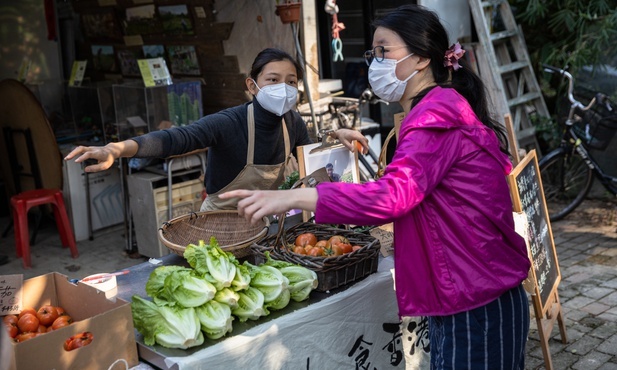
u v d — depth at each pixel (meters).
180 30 5.75
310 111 4.86
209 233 3.00
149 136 2.71
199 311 2.19
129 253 5.74
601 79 6.42
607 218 5.94
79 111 6.29
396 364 2.80
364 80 6.94
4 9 6.73
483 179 2.05
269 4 5.01
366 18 6.73
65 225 5.66
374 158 5.11
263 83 3.03
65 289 2.48
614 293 4.46
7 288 2.39
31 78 6.97
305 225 2.91
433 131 2.01
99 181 6.14
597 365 3.59
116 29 6.48
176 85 5.34
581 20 6.29
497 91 6.16
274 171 3.23
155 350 2.15
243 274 2.32
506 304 2.08
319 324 2.43
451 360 2.09
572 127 5.79
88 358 2.06
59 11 7.12
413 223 2.07
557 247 5.36
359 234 2.78
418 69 2.17
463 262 2.04
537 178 3.56
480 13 6.12
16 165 6.25
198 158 5.40
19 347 1.91
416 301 2.11
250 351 2.23
